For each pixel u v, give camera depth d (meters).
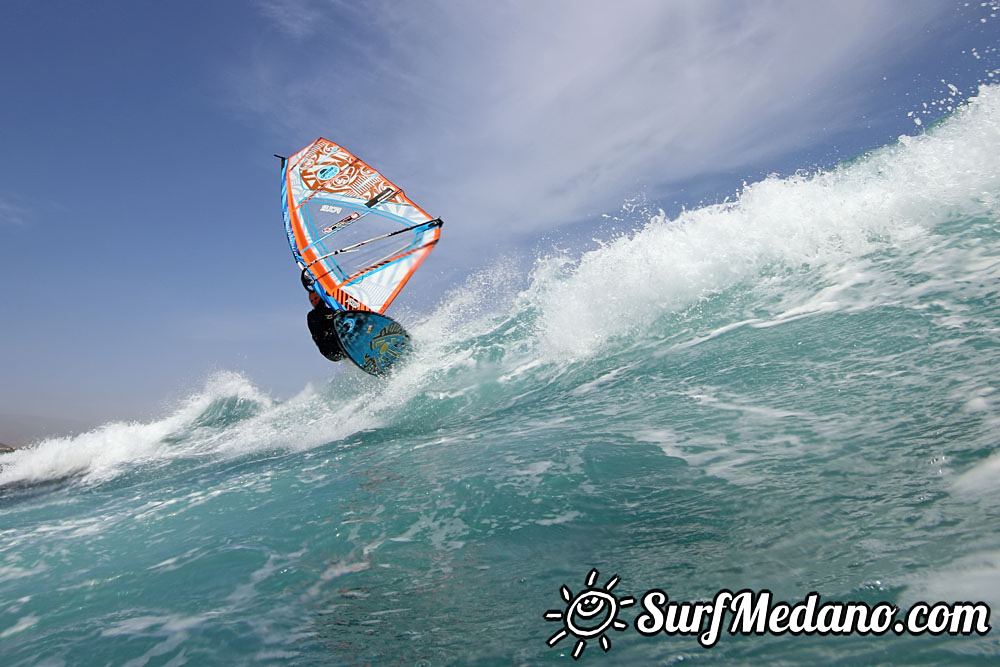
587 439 4.22
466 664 1.96
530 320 9.16
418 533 3.24
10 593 3.59
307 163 10.47
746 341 5.47
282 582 2.95
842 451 2.95
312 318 9.71
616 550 2.54
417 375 8.95
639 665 1.77
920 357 3.85
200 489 6.01
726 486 2.91
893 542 2.07
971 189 6.14
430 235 9.70
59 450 11.27
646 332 6.94
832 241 6.59
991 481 2.29
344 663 2.10
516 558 2.68
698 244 7.48
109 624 2.83
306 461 6.22
